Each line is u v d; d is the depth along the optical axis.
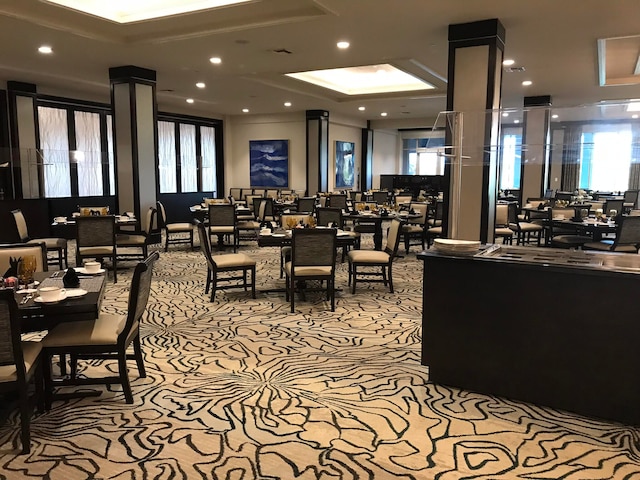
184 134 14.75
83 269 3.82
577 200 10.93
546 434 2.87
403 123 17.50
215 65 8.72
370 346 4.34
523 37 6.91
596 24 6.27
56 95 11.02
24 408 2.66
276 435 2.86
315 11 5.91
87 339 3.14
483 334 3.33
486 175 6.10
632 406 2.95
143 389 3.46
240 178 16.56
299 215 7.50
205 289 6.23
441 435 2.86
